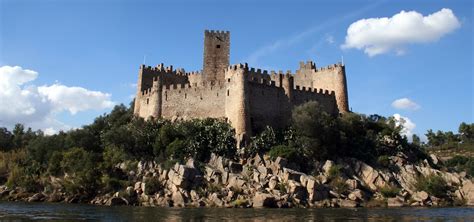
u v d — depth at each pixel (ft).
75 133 380.58
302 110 347.36
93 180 304.71
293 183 284.41
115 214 215.51
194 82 442.09
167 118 383.86
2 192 318.65
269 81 388.16
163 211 234.38
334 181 306.55
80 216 204.44
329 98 408.87
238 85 349.61
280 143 337.93
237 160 321.93
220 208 258.57
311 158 329.93
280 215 216.74
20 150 413.59
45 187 318.24
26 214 210.18
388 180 325.01
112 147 350.84
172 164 307.17
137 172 317.42
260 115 359.66
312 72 438.81
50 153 363.76
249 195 279.69
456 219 204.64
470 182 337.72
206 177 298.76
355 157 345.72
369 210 252.83
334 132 344.08
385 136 376.68
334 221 192.85
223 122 348.38
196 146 322.75
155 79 433.07
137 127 357.00
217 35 433.07
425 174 348.18
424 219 203.92
